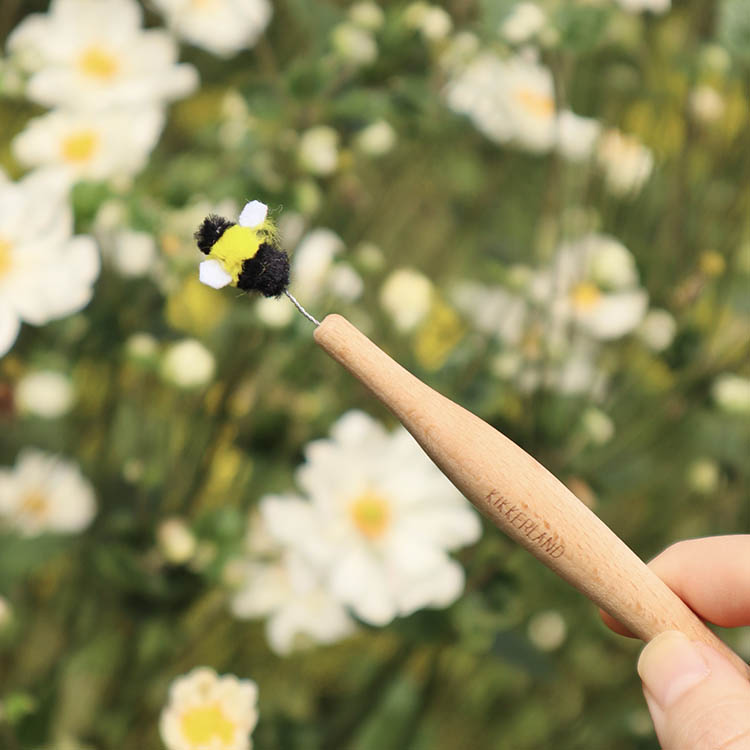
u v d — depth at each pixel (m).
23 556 0.73
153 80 0.80
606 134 0.92
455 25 0.91
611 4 0.81
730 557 0.55
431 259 0.98
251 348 0.76
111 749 0.73
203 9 0.83
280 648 0.72
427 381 0.75
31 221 0.67
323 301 0.75
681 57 0.91
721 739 0.51
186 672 0.76
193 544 0.70
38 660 0.76
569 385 0.83
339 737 0.77
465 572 0.74
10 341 0.66
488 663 0.85
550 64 0.79
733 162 0.94
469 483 0.50
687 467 0.88
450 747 0.85
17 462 0.77
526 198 0.96
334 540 0.70
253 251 0.49
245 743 0.64
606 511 0.91
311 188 0.74
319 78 0.74
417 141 0.89
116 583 0.72
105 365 0.79
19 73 0.78
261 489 0.77
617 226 0.93
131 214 0.71
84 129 0.75
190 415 0.77
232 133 0.78
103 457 0.77
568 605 0.85
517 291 0.83
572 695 0.86
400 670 0.80
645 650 0.52
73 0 0.80
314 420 0.76
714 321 0.87
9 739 0.67
